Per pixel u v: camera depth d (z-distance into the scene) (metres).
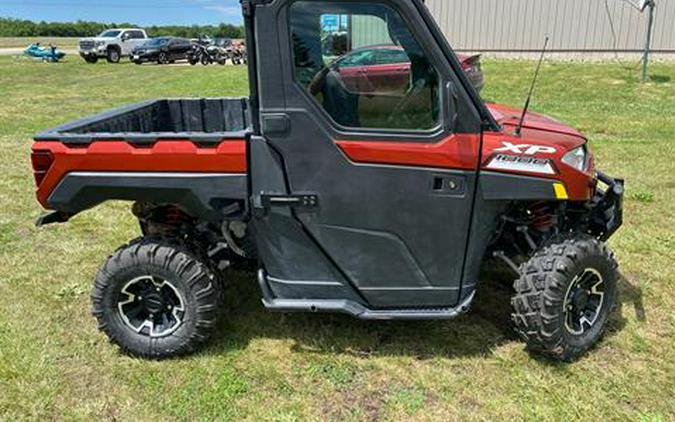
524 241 3.25
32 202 5.86
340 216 2.87
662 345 3.29
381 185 2.82
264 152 2.79
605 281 3.15
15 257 4.50
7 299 3.81
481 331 3.42
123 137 2.84
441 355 3.20
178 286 3.05
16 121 10.97
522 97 12.13
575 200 2.99
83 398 2.87
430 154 2.78
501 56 17.66
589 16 16.64
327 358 3.18
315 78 2.71
